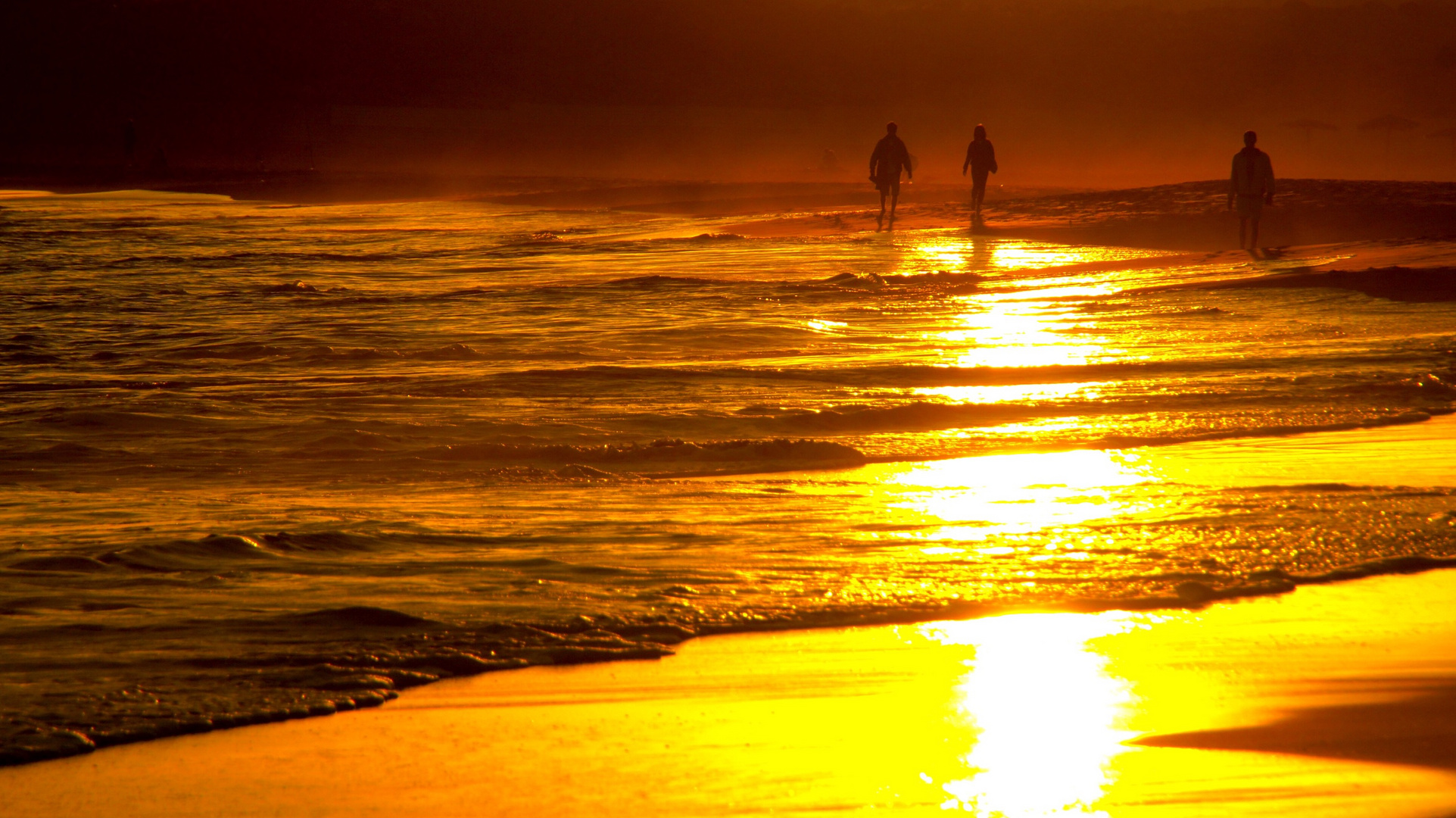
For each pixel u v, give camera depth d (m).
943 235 96.88
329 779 13.68
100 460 32.16
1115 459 31.06
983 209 114.56
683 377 43.69
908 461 31.39
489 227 124.75
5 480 29.86
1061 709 15.45
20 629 18.12
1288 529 23.53
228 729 15.01
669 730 14.97
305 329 58.16
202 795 13.30
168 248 105.94
